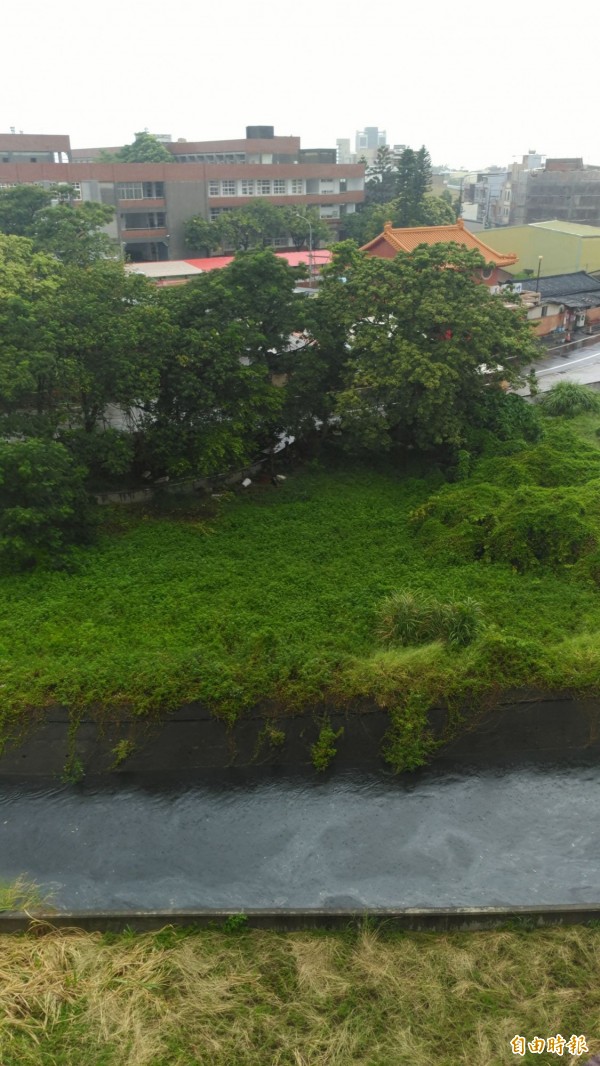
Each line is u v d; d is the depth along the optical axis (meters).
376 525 25.20
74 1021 11.55
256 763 17.25
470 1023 11.43
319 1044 11.14
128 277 26.45
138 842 15.45
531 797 16.48
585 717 17.64
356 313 27.42
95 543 23.67
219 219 65.62
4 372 21.70
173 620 19.88
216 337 24.62
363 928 13.02
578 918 13.17
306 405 28.03
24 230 43.91
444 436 27.75
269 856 15.11
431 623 19.03
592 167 96.19
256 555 23.23
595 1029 11.31
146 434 25.16
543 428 32.12
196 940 12.91
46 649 18.56
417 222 68.56
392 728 17.33
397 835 15.59
